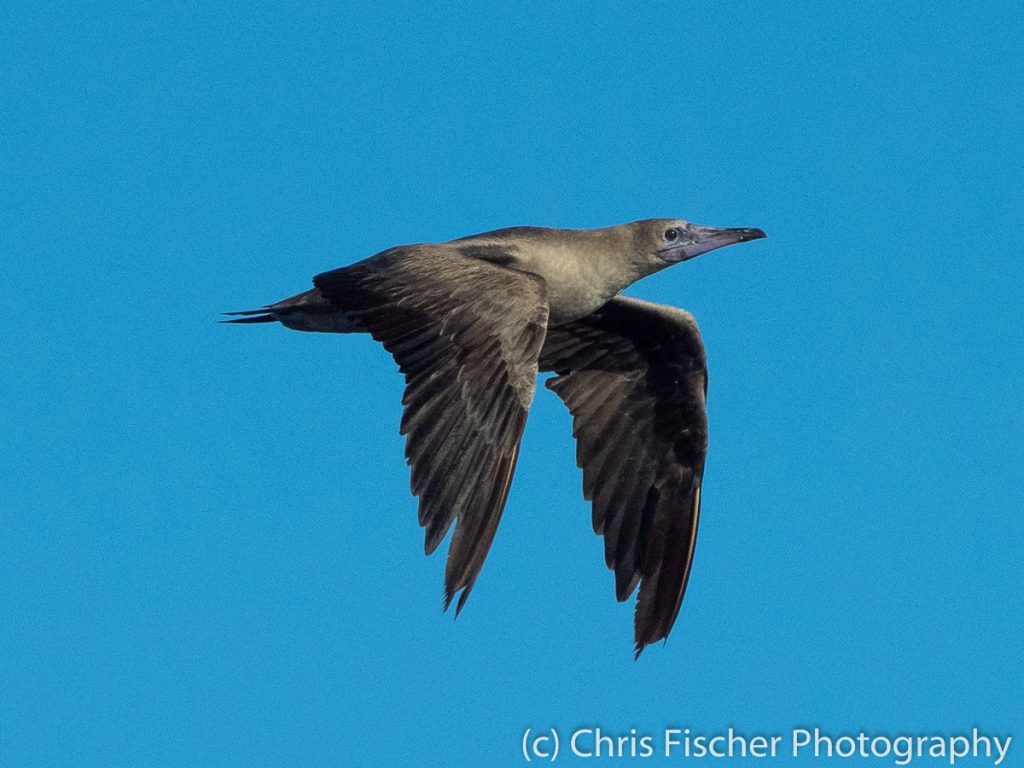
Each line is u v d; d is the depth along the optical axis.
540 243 17.22
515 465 13.96
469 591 13.59
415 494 13.85
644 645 18.45
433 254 15.48
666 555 18.62
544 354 19.12
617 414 18.98
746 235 18.06
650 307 18.36
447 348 14.42
